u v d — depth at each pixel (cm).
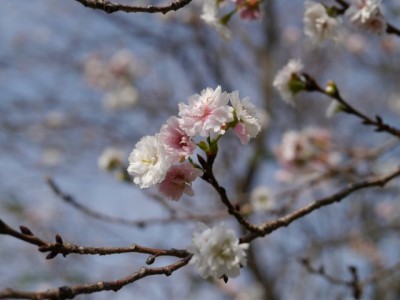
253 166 731
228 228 177
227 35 313
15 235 164
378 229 609
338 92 301
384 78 830
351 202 682
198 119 187
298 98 788
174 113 801
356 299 334
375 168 486
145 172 191
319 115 789
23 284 641
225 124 192
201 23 778
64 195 354
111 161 470
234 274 177
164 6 208
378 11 292
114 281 167
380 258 671
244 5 313
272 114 790
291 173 480
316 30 304
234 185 735
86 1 199
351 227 664
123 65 813
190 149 186
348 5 305
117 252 181
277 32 846
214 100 188
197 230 183
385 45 732
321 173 454
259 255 737
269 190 471
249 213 465
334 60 827
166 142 189
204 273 177
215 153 195
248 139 192
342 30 305
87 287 159
